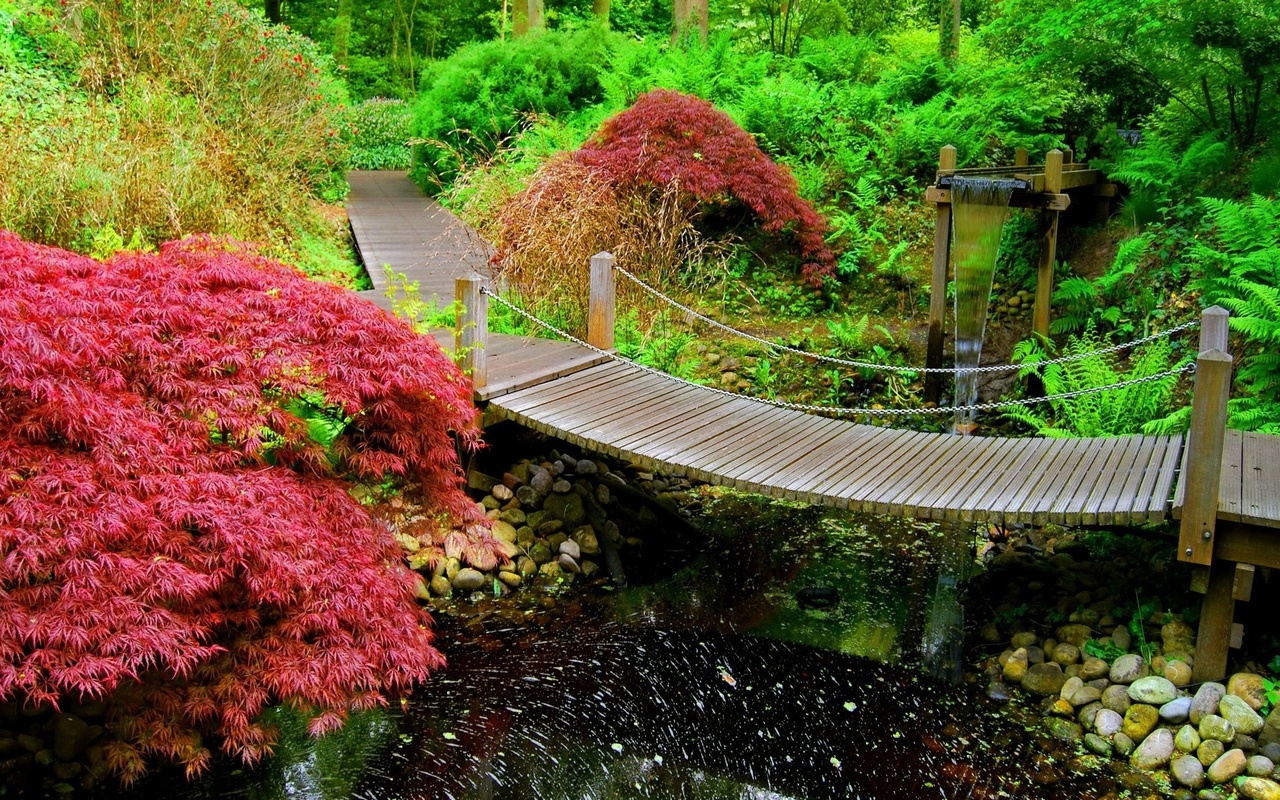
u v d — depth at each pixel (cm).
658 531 639
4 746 372
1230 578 430
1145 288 791
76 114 853
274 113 999
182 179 792
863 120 1088
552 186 781
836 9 1577
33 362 332
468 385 578
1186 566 519
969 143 1034
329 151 1187
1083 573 544
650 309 801
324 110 1100
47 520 317
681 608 546
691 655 495
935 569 595
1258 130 842
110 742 359
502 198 808
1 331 332
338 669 362
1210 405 418
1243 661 445
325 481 413
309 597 371
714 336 895
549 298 752
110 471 338
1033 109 1008
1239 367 691
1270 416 612
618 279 776
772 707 450
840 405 821
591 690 458
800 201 945
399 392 444
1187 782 395
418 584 537
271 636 366
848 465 567
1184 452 541
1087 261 871
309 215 1100
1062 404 723
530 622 523
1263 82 812
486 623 520
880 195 1044
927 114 1055
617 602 551
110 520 323
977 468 557
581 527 615
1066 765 411
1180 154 872
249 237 856
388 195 1481
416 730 420
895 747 423
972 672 484
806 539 645
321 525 391
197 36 1001
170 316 391
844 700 458
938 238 804
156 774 377
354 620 376
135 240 587
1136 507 461
